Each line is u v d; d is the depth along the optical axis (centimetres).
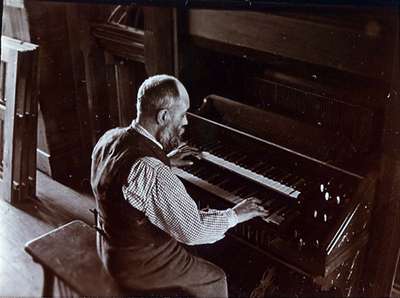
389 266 253
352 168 244
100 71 330
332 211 237
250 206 237
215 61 288
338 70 253
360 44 227
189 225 217
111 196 218
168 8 274
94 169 227
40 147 356
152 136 222
